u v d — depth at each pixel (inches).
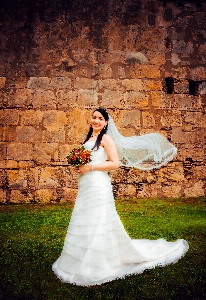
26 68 343.6
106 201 140.0
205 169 347.9
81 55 345.7
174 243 173.6
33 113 339.6
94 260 133.1
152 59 351.6
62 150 336.5
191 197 339.9
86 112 341.1
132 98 345.7
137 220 245.6
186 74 354.0
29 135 337.4
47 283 133.3
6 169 334.3
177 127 347.6
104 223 137.1
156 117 346.3
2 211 290.5
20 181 333.1
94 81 344.8
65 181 334.6
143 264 149.1
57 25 346.9
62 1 349.4
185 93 352.5
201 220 244.2
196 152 347.6
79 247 135.7
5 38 346.0
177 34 356.2
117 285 129.0
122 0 352.8
